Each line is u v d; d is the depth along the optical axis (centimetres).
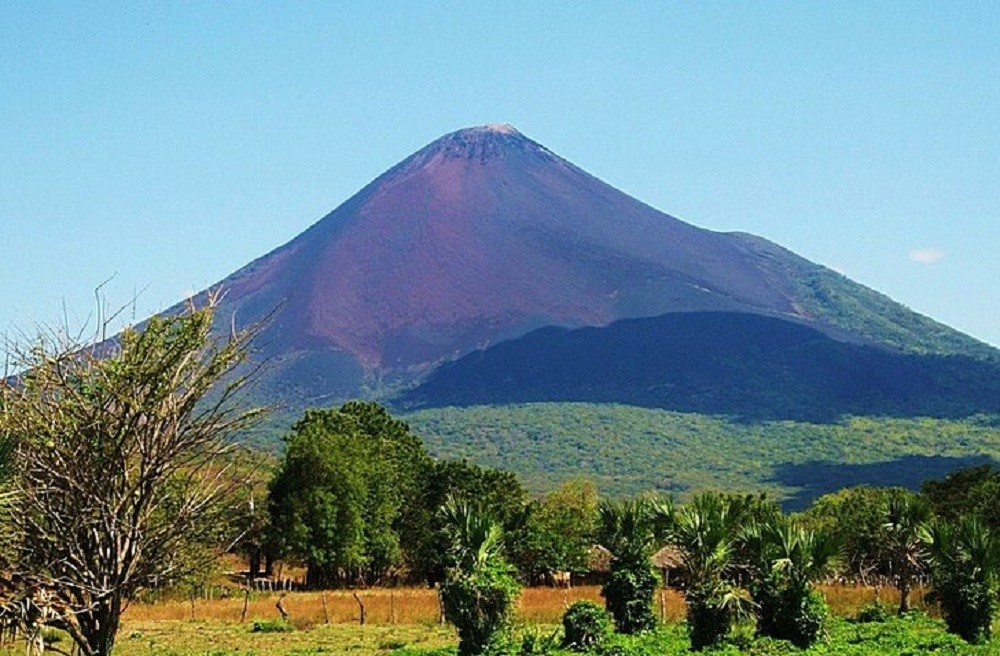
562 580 10181
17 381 2658
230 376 2880
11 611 2623
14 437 2581
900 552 6019
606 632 4056
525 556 10025
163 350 2747
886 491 11206
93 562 2702
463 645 3888
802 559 4262
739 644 4084
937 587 4675
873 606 5809
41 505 2641
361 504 10031
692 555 4250
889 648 4141
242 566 10375
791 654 3919
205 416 2769
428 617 6175
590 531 10394
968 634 4556
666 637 4422
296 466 9788
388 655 4272
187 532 2769
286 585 9569
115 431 2694
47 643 3306
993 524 8981
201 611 6519
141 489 2725
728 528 4312
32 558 2656
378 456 10925
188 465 2800
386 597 7631
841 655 3903
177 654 4575
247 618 6266
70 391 2684
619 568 4784
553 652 3856
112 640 2741
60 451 2650
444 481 11306
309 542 9638
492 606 3872
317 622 5991
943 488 10825
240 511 2906
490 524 3997
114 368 2695
